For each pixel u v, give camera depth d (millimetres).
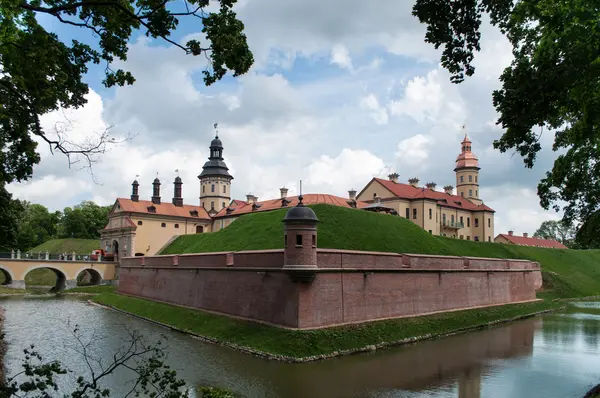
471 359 24375
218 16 11125
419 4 11281
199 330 30641
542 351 26578
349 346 25344
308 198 70062
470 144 96500
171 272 40812
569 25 11664
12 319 37688
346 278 27984
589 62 11398
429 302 34250
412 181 85562
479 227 88188
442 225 80688
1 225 31922
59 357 24000
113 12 11445
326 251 26812
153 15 10250
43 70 12375
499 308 40969
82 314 41281
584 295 61062
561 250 79688
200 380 19828
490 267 42750
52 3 10852
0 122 13906
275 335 25359
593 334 32344
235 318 30031
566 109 16906
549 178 22141
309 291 25750
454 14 11297
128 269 51531
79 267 70812
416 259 33625
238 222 51344
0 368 21328
